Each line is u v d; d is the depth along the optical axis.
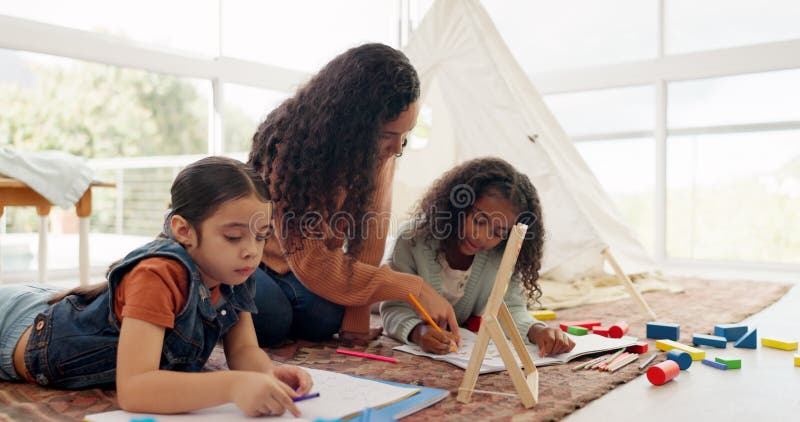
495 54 2.39
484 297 1.55
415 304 1.32
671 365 1.18
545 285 2.32
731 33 3.73
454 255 1.50
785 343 1.46
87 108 6.73
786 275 3.13
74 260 3.79
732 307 2.03
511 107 2.13
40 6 2.88
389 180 1.54
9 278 2.73
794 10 3.54
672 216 4.08
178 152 7.59
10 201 2.11
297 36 4.37
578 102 4.72
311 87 1.35
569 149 2.62
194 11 3.56
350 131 1.27
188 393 0.83
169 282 0.90
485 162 1.45
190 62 3.16
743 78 3.81
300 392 0.92
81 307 1.02
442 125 2.39
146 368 0.86
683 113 4.02
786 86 3.68
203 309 0.96
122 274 0.94
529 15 4.45
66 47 2.69
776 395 1.09
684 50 3.90
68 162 2.17
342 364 1.25
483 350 1.01
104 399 0.98
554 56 4.38
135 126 7.22
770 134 3.76
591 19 4.23
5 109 5.79
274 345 1.43
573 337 1.46
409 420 0.91
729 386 1.15
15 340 1.04
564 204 2.06
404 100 1.28
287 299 1.43
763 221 3.85
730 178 3.92
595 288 2.36
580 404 1.01
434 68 2.29
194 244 0.94
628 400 1.05
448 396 1.03
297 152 1.31
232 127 8.01
